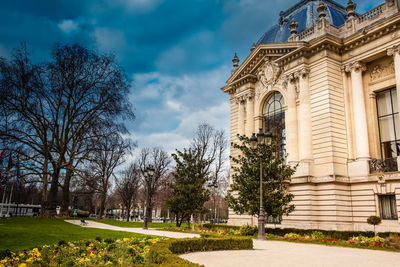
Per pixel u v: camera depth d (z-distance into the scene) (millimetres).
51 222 31703
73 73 34062
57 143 35219
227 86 42781
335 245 20938
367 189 27406
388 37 27766
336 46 30906
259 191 24984
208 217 90438
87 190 57500
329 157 28484
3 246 15258
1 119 31094
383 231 25422
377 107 30047
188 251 15016
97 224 35594
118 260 11133
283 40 38062
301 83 31812
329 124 28984
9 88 30672
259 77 38156
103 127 35000
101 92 34750
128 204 63125
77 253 12227
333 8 39062
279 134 34938
